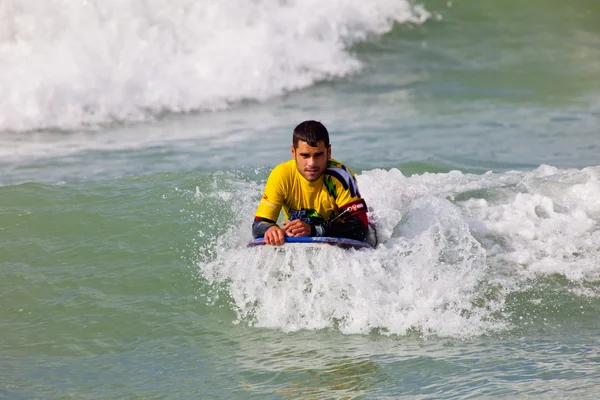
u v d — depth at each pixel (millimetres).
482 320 17984
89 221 24156
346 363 15906
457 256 20719
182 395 14742
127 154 33156
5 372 15859
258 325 18234
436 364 15625
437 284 19297
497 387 14242
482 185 26594
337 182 19844
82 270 21109
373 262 19500
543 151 33250
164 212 24906
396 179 26922
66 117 38656
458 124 37844
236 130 37188
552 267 20656
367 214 22234
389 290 18969
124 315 18672
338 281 19016
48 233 23375
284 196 20109
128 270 21125
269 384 15070
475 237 22000
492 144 34312
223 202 25906
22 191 26688
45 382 15414
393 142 34438
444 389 14328
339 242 19297
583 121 38406
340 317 18281
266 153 32844
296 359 16266
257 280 19641
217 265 21391
